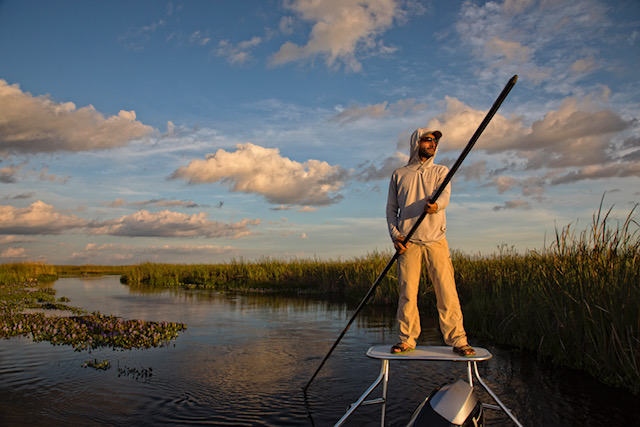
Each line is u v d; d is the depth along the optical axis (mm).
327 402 4691
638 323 5125
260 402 4691
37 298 15523
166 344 7691
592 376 5457
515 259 10578
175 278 25938
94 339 7953
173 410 4445
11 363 6355
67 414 4324
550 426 3979
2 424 4066
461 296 10875
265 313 11633
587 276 6242
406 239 3533
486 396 4789
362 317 10602
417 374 5730
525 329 7105
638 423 4035
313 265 21516
